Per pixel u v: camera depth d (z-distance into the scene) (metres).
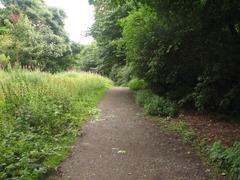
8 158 5.37
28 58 24.30
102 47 28.42
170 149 7.08
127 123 10.09
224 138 7.78
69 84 14.47
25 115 7.61
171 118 10.82
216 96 10.40
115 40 25.42
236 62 10.00
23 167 5.21
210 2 8.44
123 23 16.56
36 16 39.22
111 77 39.19
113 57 28.27
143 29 13.51
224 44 10.18
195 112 11.52
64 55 30.77
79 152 6.79
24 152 5.70
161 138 8.11
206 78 10.40
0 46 22.95
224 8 8.62
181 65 11.97
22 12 34.94
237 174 5.24
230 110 10.27
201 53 10.78
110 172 5.63
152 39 12.60
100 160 6.28
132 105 14.63
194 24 10.09
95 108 12.74
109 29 26.23
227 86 10.42
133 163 6.11
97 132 8.71
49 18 42.84
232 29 9.96
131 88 23.95
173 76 12.45
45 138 7.04
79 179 5.29
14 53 23.00
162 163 6.11
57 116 8.45
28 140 6.38
